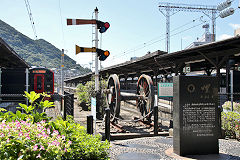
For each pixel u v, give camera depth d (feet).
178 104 15.17
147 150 16.10
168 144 18.04
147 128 28.78
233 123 20.86
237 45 29.40
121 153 15.29
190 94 15.25
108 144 11.92
